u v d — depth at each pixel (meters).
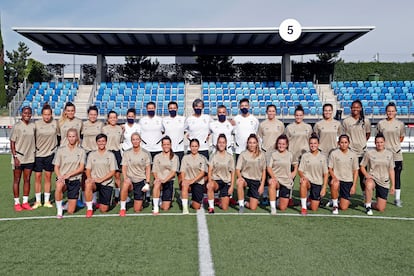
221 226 5.71
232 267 4.16
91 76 26.41
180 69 26.44
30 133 6.80
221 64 26.42
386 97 23.91
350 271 4.06
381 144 6.71
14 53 41.19
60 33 20.25
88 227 5.68
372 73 27.62
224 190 6.80
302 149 7.48
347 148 6.79
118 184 7.58
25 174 6.83
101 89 23.89
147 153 6.82
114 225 5.79
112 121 7.70
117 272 4.02
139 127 8.20
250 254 4.54
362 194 8.32
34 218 6.21
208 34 20.77
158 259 4.38
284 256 4.48
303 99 23.62
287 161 6.76
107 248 4.75
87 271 4.05
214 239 5.09
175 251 4.63
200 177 6.73
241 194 6.63
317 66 27.31
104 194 6.62
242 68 26.45
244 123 8.09
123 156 6.73
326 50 23.67
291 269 4.11
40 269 4.11
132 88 24.36
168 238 5.13
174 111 7.91
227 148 7.98
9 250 4.70
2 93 30.84
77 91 24.36
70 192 6.57
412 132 17.28
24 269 4.11
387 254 4.56
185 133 8.02
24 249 4.73
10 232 5.44
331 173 6.75
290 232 5.43
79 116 22.16
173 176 6.80
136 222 5.96
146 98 23.48
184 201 6.59
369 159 6.81
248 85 25.02
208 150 7.97
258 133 7.84
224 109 7.95
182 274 3.97
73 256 4.48
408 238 5.17
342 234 5.34
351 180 6.80
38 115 22.14
